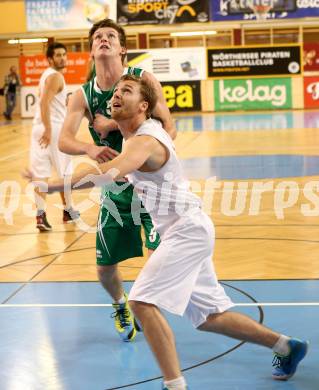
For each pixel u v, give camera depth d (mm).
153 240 8023
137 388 7047
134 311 6520
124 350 8219
